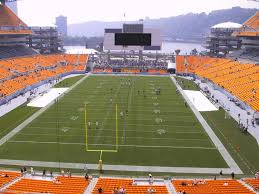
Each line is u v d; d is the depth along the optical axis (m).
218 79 72.81
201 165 31.56
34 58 90.25
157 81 78.25
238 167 31.27
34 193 22.88
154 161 32.38
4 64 75.38
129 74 90.25
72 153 34.03
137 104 54.22
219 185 25.72
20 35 93.75
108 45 98.06
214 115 48.75
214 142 37.50
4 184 25.28
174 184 26.23
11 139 37.66
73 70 91.44
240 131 41.47
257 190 24.91
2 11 91.50
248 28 86.12
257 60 78.62
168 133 40.25
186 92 65.12
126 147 35.75
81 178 27.47
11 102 56.03
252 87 58.56
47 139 37.81
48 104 54.09
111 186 25.62
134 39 93.00
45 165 31.25
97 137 38.56
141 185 26.31
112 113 48.53
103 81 76.94
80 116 46.84
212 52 105.69
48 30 107.81
